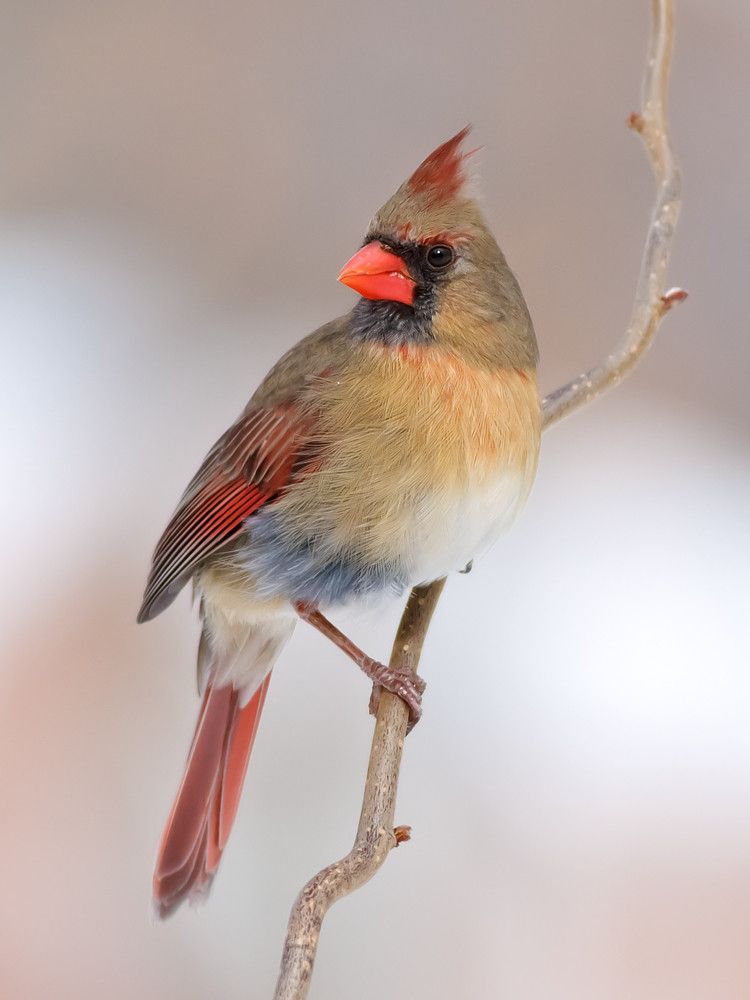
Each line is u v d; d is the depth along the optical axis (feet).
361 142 27.30
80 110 27.81
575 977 18.13
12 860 19.48
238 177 27.58
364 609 16.49
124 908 19.10
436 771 20.20
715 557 23.72
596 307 25.75
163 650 21.97
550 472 25.20
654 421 26.08
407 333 15.30
